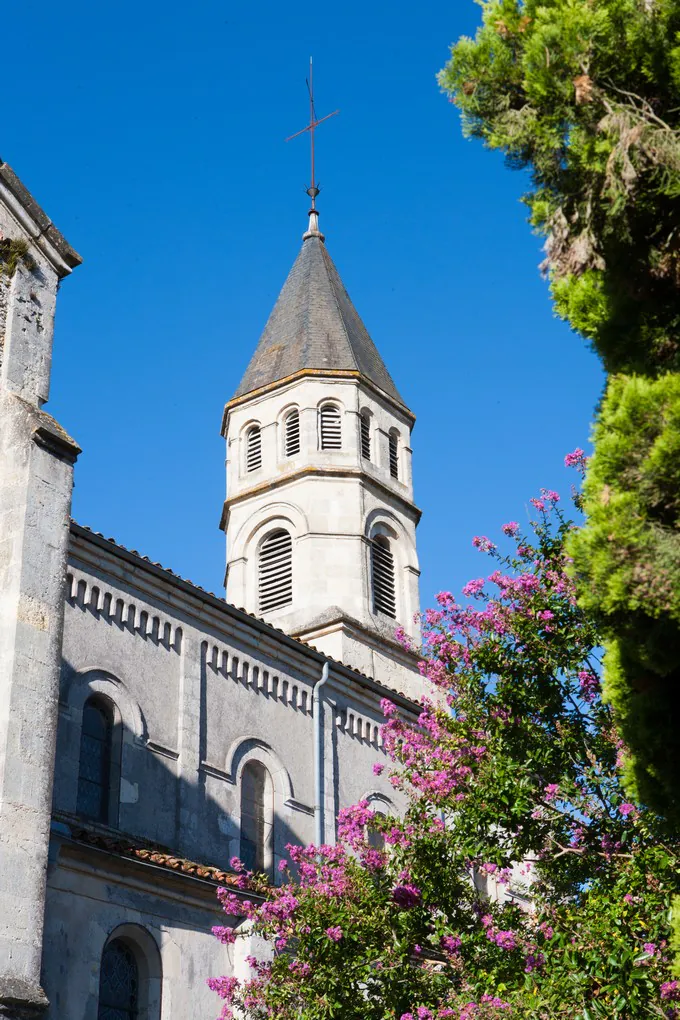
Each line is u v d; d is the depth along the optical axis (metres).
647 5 12.22
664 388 11.20
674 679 11.59
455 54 13.27
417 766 20.58
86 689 24.16
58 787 22.72
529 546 20.77
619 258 12.38
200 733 26.41
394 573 40.28
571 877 18.84
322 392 41.34
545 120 12.58
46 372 21.81
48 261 22.67
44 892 17.58
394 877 20.25
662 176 11.77
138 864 21.12
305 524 38.88
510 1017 16.28
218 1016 21.64
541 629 20.03
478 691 20.27
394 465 42.34
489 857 19.08
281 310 45.12
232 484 41.34
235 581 39.47
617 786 18.59
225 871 25.23
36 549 19.55
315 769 28.94
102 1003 20.58
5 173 22.25
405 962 19.05
